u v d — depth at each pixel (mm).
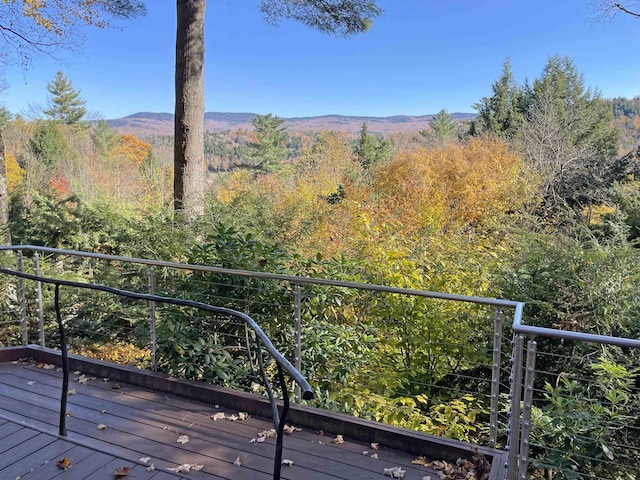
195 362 2826
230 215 6062
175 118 5910
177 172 5957
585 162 14609
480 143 17078
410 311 3410
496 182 13008
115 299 4344
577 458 2660
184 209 5691
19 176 17734
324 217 7699
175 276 3834
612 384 3139
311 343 2945
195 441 2129
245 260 2975
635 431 2902
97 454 1950
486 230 8664
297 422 2322
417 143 25375
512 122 22422
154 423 2301
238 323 2973
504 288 4293
